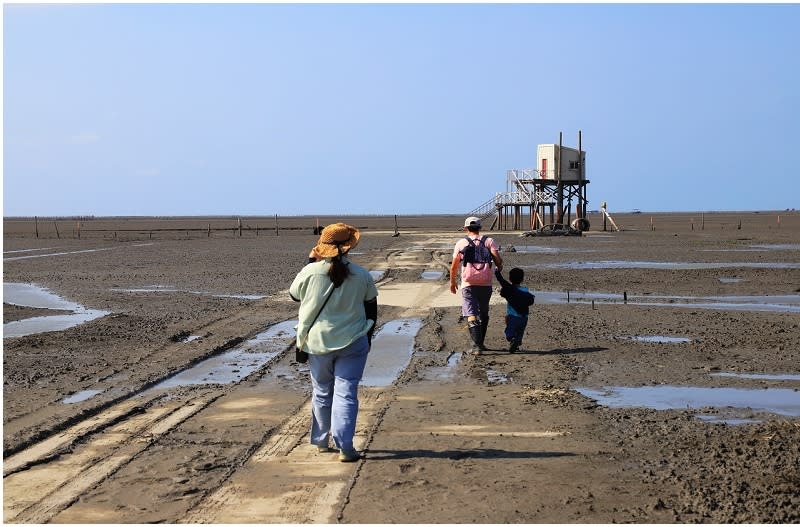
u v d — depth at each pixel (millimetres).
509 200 71938
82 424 8617
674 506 6094
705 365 11828
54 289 24391
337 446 7234
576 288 23547
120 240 63500
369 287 7332
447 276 27672
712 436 8016
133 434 8258
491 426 8422
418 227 101125
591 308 18672
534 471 6926
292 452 7555
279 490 6508
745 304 19734
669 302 20109
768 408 9289
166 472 7000
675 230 77688
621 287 23812
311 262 7383
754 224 102688
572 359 12273
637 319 16719
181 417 8953
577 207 69500
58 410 9148
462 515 5938
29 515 6027
